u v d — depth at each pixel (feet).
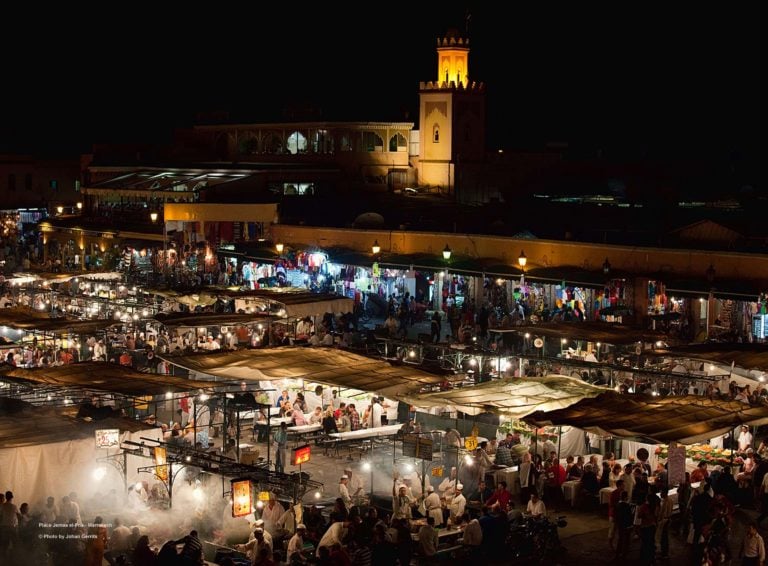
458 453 90.07
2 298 161.89
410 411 104.47
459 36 245.24
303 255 182.70
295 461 84.43
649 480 87.81
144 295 160.76
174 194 226.99
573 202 229.86
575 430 96.43
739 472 91.56
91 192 248.93
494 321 146.51
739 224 163.12
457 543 78.95
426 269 165.37
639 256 145.48
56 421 81.76
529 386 95.40
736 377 109.09
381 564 71.61
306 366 101.91
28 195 337.11
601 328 117.19
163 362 121.08
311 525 76.69
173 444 81.05
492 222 193.47
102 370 98.22
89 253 237.45
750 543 72.64
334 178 244.01
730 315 134.72
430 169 246.47
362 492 85.92
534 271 153.69
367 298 176.14
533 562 77.46
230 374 100.32
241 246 197.16
